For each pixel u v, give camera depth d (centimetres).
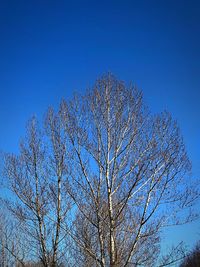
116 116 2208
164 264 1986
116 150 2156
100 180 2158
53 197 2297
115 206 2080
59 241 2264
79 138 2230
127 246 2080
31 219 2300
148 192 2062
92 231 2195
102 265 2019
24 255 2419
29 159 2370
